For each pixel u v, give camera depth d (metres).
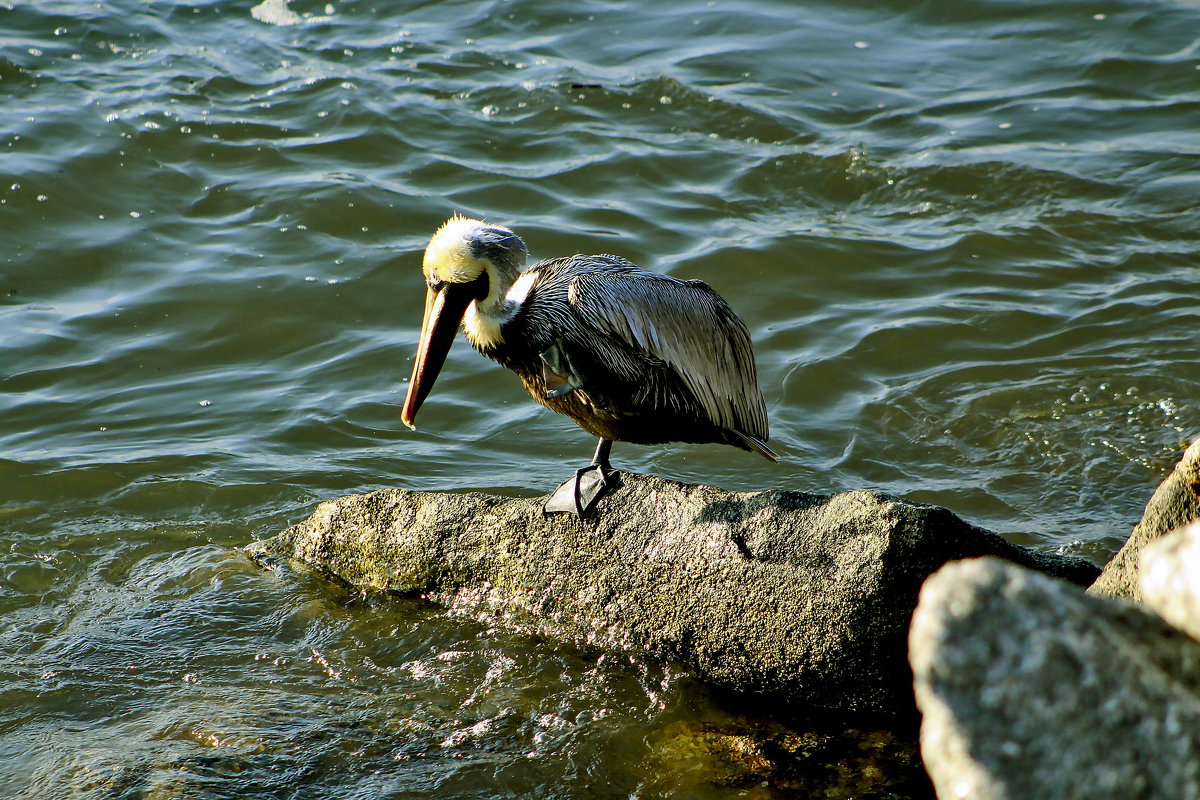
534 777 7.57
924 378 13.67
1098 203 17.27
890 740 7.80
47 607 9.70
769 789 7.37
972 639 4.21
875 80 20.92
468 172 18.08
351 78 20.34
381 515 9.84
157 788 7.30
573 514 9.07
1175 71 20.78
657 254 16.20
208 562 10.20
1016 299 15.16
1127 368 13.51
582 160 18.44
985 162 18.14
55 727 8.12
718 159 18.55
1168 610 4.24
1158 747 3.96
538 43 21.95
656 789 7.43
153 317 14.73
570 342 9.08
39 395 13.23
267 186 17.42
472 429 13.02
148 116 18.64
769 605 8.20
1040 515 11.20
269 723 8.09
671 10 23.19
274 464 12.12
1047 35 22.20
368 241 16.39
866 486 11.88
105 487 11.58
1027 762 4.06
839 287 15.59
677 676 8.51
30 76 19.55
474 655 8.88
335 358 14.16
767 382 13.70
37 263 15.68
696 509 8.72
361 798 7.35
